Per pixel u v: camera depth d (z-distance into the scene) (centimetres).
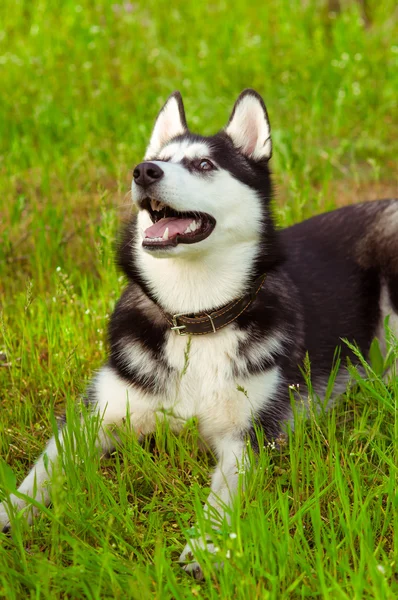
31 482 322
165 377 351
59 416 386
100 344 443
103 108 804
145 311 363
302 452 322
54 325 456
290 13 1059
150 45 988
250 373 350
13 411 388
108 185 684
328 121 809
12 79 897
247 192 359
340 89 826
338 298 441
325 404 365
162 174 332
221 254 348
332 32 1002
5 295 534
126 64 936
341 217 482
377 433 336
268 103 819
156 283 355
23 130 777
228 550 258
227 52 952
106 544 274
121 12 1097
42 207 646
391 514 300
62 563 285
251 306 357
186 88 855
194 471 338
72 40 1020
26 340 457
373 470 338
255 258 358
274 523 282
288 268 430
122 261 373
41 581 259
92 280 526
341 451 339
